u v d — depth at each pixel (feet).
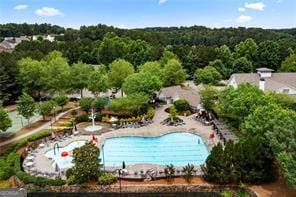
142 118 246.47
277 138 136.67
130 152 197.36
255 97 195.00
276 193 141.18
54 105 264.11
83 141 209.77
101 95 344.90
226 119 222.48
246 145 150.20
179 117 255.70
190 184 151.74
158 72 333.62
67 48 490.90
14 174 165.17
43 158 184.34
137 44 474.08
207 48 435.12
